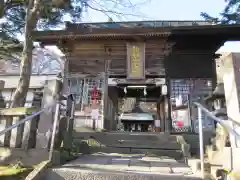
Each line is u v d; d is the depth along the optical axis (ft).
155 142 22.97
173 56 37.40
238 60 10.54
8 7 27.99
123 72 37.60
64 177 10.78
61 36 34.47
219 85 17.22
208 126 25.02
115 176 10.45
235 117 10.09
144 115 69.62
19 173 10.33
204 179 10.34
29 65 23.73
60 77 39.96
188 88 35.99
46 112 13.15
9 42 30.04
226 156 10.30
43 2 25.12
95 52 38.60
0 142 12.89
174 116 34.73
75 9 27.84
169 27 32.40
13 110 12.85
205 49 36.86
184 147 19.70
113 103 46.65
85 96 36.83
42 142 12.60
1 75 51.70
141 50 36.01
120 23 42.68
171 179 10.43
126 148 21.39
